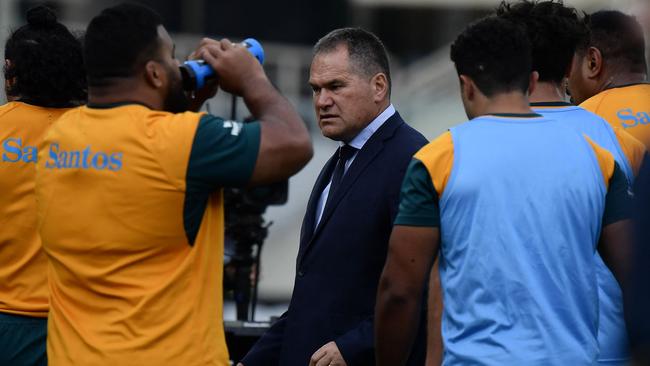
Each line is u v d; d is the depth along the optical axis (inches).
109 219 474.3
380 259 592.4
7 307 572.7
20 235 572.1
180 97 501.7
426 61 2217.0
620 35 635.5
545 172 478.0
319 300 596.4
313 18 2144.4
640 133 613.9
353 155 618.5
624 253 487.5
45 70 580.1
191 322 476.4
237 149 471.8
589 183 482.0
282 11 2127.2
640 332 362.6
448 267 484.1
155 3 2082.9
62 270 487.5
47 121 581.3
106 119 482.3
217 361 484.4
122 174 472.7
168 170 470.0
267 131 478.6
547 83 564.4
